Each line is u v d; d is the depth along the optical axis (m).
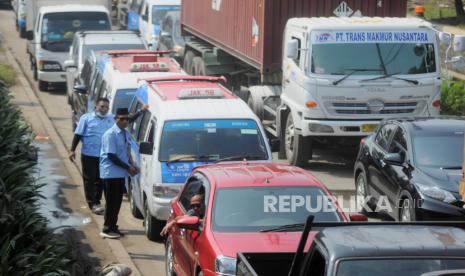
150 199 31.94
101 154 32.22
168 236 27.92
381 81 43.28
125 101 40.00
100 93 43.22
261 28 48.59
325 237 17.50
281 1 48.09
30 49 75.31
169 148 32.16
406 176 32.62
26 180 27.39
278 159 47.38
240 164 27.61
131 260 29.44
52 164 44.00
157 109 33.78
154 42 76.94
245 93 51.75
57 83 70.50
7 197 24.06
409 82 43.44
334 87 43.19
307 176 25.72
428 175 31.95
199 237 23.86
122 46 56.91
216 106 33.62
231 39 55.22
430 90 43.94
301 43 44.03
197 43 65.00
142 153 32.28
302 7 48.22
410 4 104.12
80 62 55.66
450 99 56.19
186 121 32.72
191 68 65.38
